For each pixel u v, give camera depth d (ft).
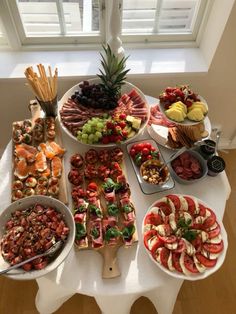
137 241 2.91
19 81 4.32
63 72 4.33
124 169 3.42
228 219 5.36
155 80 4.57
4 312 4.28
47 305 3.63
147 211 3.08
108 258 2.81
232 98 5.16
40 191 3.16
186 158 3.41
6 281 4.51
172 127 3.72
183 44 4.74
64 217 2.87
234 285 4.62
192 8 4.41
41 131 3.67
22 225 2.80
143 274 2.78
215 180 3.45
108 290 2.68
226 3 3.83
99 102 3.71
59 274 2.75
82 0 4.15
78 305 4.33
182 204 3.09
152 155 3.43
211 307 4.42
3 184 3.31
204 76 4.63
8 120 5.06
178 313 4.35
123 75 3.74
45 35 4.52
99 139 3.50
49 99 3.63
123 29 4.59
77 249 2.87
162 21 4.58
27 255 2.62
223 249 2.87
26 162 3.39
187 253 2.79
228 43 4.17
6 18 4.02
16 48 4.54
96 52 4.64
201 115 3.48
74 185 3.27
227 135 6.11
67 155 3.57
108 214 3.02
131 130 3.63
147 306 4.36
